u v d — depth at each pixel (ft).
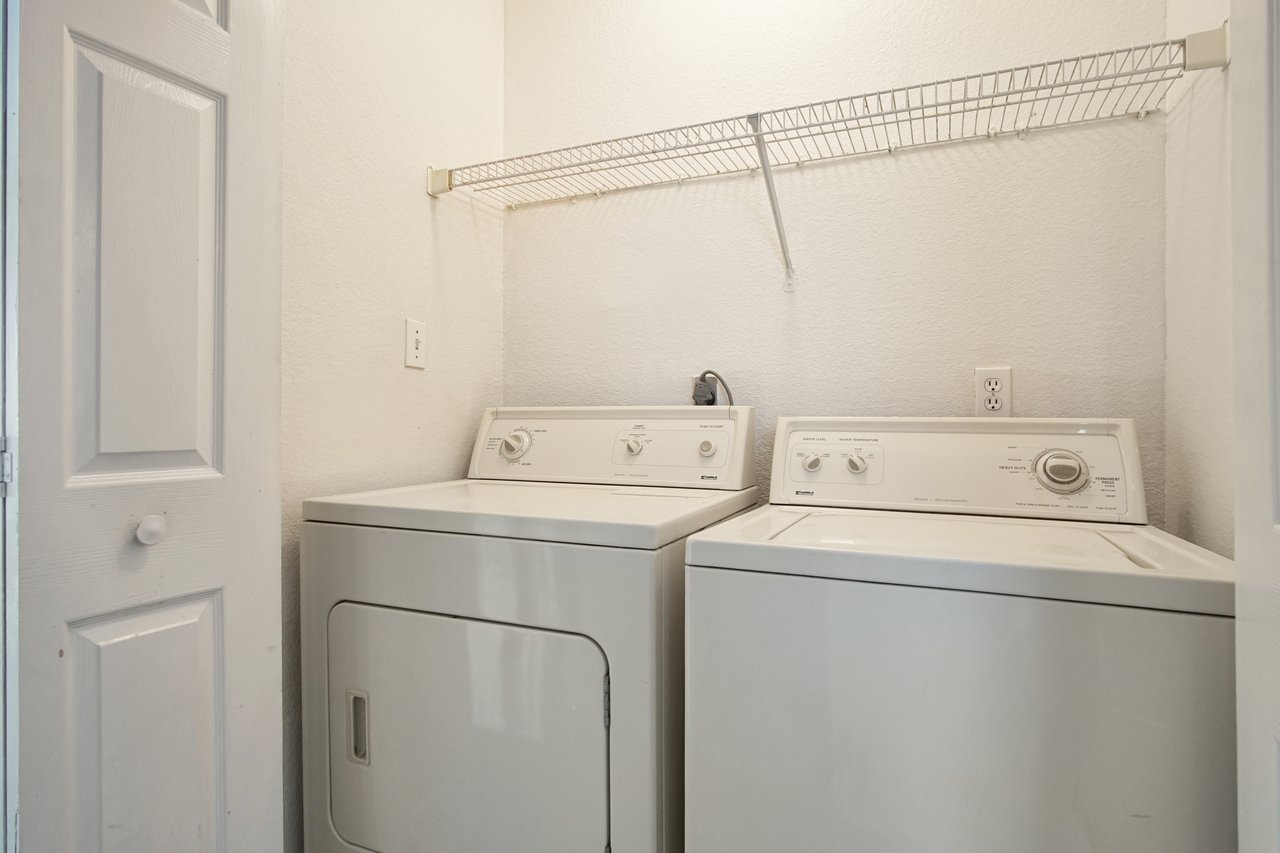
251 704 3.38
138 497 2.92
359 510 3.93
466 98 5.86
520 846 3.48
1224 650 2.34
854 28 5.18
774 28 5.43
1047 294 4.66
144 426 2.94
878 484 4.32
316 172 4.44
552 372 6.17
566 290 6.14
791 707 2.90
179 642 3.09
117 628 2.86
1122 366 4.48
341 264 4.63
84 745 2.74
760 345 5.45
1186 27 4.00
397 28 5.12
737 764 2.99
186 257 3.12
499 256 6.32
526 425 5.62
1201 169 3.75
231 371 3.29
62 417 2.66
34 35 2.57
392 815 3.80
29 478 2.55
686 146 4.79
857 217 5.16
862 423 4.58
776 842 2.92
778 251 5.40
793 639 2.90
